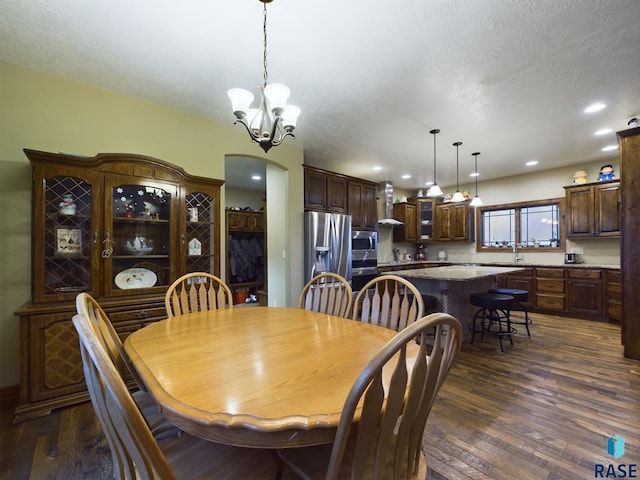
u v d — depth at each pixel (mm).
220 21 1799
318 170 4355
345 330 1527
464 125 3336
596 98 2740
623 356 2959
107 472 1479
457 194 4223
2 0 1621
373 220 5191
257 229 6270
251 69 2291
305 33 1905
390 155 4480
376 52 2094
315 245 4035
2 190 2166
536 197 5457
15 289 2186
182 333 1483
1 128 2170
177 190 2645
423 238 6586
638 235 2826
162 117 2893
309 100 2764
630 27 1853
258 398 843
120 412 609
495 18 1781
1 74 2178
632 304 2871
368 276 4918
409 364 1051
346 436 678
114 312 2244
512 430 1779
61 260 2174
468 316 3910
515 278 5137
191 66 2258
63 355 2051
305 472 888
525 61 2197
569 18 1781
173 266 2605
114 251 2400
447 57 2152
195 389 895
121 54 2111
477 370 2656
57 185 2154
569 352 3100
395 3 1667
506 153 4371
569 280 4609
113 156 2301
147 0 1640
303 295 2289
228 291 2340
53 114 2359
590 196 4535
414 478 888
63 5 1668
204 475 897
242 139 3490
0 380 2121
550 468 1476
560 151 4270
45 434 1774
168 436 1127
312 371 1023
